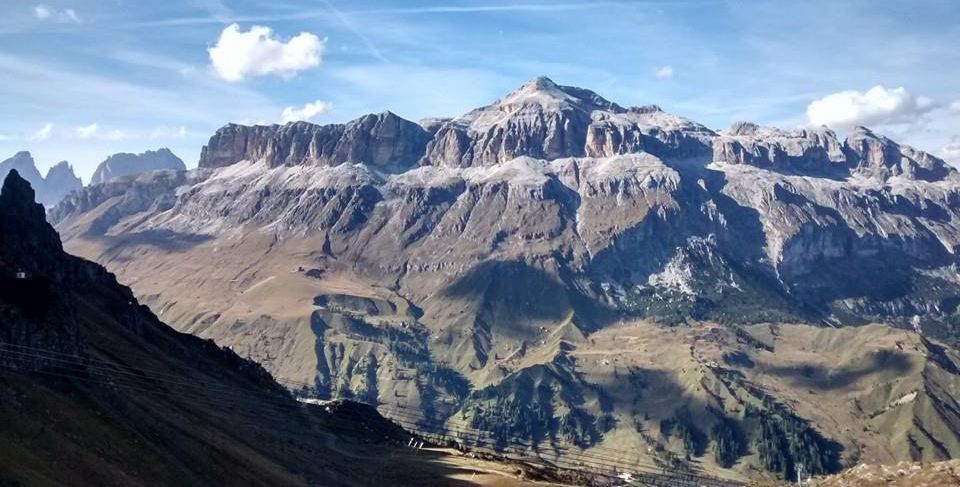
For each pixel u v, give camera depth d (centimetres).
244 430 17438
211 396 19038
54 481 9656
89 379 13425
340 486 17212
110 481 10681
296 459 17462
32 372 12481
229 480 13638
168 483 11912
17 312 13225
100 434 11844
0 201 19788
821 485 12656
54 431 11006
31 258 19200
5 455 9538
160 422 13975
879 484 12056
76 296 19812
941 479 11681
